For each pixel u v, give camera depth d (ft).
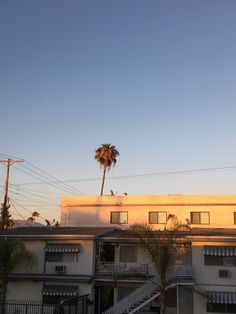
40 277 112.88
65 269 113.70
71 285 112.37
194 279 106.52
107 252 120.78
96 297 115.14
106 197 172.76
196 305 106.52
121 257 118.21
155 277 104.94
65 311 95.81
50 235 116.16
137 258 116.88
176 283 104.32
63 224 174.09
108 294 114.42
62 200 177.06
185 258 113.19
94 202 173.47
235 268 107.04
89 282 110.63
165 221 163.73
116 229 137.90
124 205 169.78
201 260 108.68
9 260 103.91
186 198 164.35
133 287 114.21
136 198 169.37
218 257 108.37
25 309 103.14
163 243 98.17
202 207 162.20
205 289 106.83
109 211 170.91
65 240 116.67
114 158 241.35
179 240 108.47
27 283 114.83
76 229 131.95
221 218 159.84
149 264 114.21
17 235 118.11
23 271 115.55
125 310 98.58
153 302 112.57
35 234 118.52
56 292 110.42
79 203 174.81
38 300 112.68
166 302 111.04
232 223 158.71
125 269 113.39
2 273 103.60
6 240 105.19
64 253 115.75
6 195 137.39
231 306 105.09
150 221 165.37
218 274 107.34
